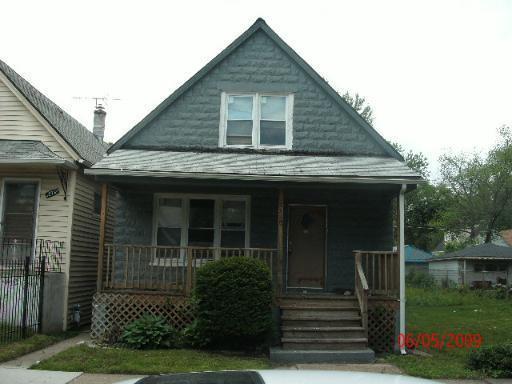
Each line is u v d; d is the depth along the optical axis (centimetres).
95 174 1170
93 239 1527
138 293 1167
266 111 1393
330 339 1063
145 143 1365
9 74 1409
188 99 1384
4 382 791
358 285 1173
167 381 277
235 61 1399
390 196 1372
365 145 1367
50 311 1247
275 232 1366
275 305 1153
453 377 888
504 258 3584
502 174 4241
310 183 1178
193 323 1095
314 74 1384
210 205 1381
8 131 1377
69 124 1652
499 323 1641
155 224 1362
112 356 968
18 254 1343
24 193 1371
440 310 2062
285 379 261
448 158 4772
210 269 1059
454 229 4747
